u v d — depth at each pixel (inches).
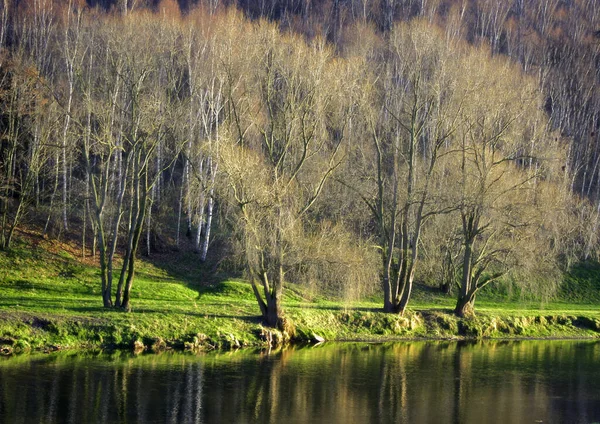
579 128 3410.4
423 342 1836.9
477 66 1999.3
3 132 2331.4
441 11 4367.6
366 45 2551.7
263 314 1731.1
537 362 1606.8
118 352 1464.1
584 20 4569.4
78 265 2118.6
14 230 2226.9
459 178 1910.7
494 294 2439.7
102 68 1887.3
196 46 2330.2
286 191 1611.7
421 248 2266.2
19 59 2208.4
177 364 1392.7
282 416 1100.5
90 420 1021.2
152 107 1625.2
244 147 1685.5
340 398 1220.5
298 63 1688.0
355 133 2118.6
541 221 1847.9
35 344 1433.3
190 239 2566.4
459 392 1298.0
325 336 1776.6
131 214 1676.9
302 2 4443.9
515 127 1946.4
